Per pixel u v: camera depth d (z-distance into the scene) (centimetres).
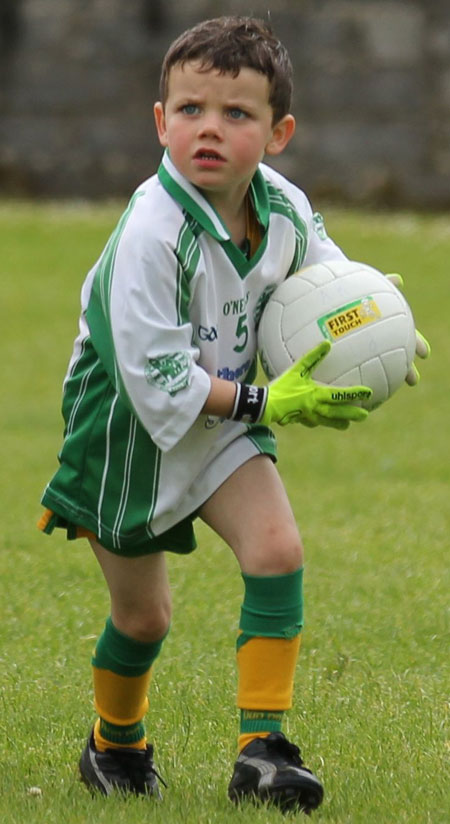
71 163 10088
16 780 1508
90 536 1502
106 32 10031
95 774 1523
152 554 1476
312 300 1479
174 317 1384
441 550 2781
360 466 3856
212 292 1428
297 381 1426
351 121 9919
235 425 1455
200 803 1406
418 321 6316
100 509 1460
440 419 4603
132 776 1524
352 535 2916
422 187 9869
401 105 9894
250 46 1405
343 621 2245
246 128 1402
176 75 1413
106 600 2388
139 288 1373
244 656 1413
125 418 1438
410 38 9875
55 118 10094
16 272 7362
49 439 4212
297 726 1714
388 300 1505
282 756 1388
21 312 6575
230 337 1468
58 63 10075
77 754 1630
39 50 10081
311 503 3291
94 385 1466
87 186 10075
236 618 2262
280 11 9912
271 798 1362
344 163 9925
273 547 1401
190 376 1373
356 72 9912
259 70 1405
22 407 4769
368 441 4250
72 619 2259
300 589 1417
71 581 2520
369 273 1523
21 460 3844
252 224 1471
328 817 1369
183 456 1427
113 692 1528
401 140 9894
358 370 1465
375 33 9888
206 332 1433
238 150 1398
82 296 1503
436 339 5991
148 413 1380
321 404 1430
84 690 1884
